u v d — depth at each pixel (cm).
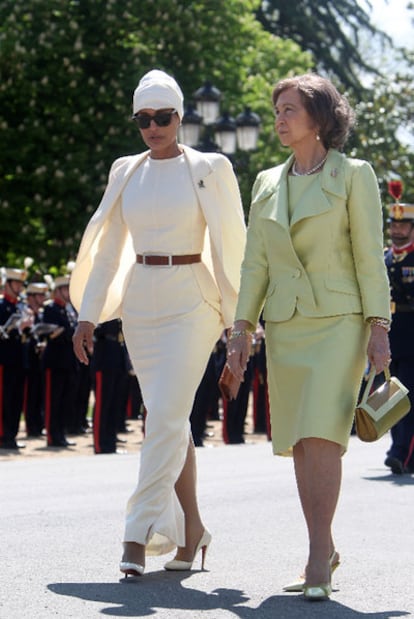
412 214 2027
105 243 1223
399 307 2030
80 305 1262
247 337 1092
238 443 3077
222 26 5147
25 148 4653
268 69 5803
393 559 1237
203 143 3738
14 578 1109
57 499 1662
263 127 5209
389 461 1984
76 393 3170
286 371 1058
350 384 1046
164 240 1180
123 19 4809
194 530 1177
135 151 4734
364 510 1570
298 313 1059
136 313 1186
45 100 4766
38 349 3089
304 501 1067
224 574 1152
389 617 981
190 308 1173
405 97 5675
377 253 1055
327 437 1028
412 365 2017
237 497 1683
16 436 3042
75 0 4850
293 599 1044
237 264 1202
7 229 4647
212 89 3703
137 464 2219
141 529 1124
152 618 966
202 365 1177
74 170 4594
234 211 1202
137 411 3775
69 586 1079
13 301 2878
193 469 1184
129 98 4734
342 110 1079
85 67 4825
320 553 1041
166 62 4994
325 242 1058
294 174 1089
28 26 4809
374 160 5562
